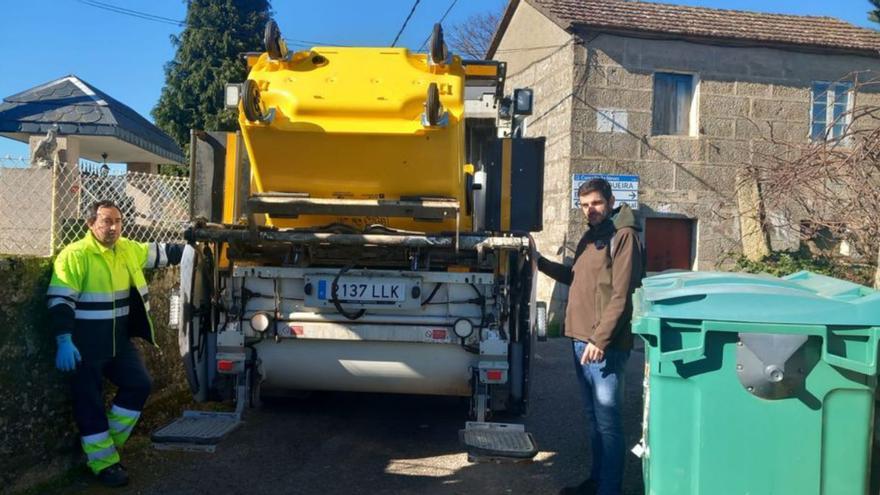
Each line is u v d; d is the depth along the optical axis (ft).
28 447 14.08
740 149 43.39
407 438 18.54
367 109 14.94
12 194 20.47
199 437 16.60
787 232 32.63
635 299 12.10
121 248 15.74
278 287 17.01
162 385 20.33
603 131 42.01
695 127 43.34
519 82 50.34
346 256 17.33
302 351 17.16
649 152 42.52
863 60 44.86
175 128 86.33
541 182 17.75
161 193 23.67
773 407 9.87
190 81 86.89
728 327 9.88
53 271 14.58
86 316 14.75
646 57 42.39
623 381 13.69
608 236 14.21
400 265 17.44
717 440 10.03
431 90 14.02
